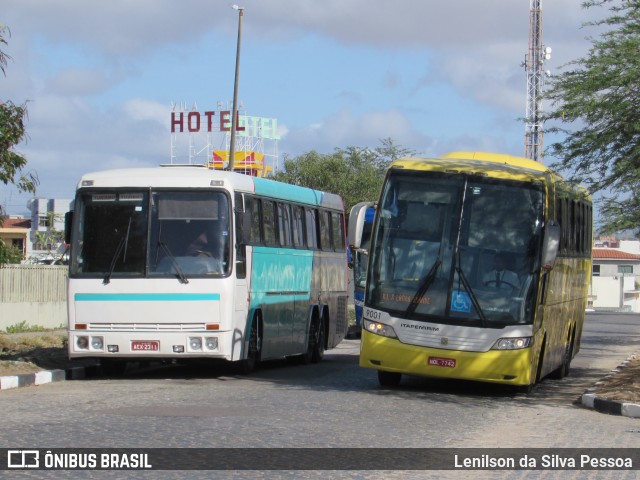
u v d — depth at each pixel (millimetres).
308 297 24766
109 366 20953
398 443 11586
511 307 16969
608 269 121688
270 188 21891
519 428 13547
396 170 17750
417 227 17438
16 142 19594
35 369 19688
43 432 11703
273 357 22141
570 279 21906
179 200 19141
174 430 11977
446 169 17531
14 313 33750
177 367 23172
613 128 16672
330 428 12602
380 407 15234
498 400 17250
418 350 17078
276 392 17062
